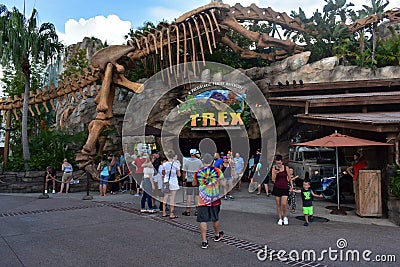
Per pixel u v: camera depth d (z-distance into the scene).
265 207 9.36
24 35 14.38
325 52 18.27
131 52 15.66
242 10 18.23
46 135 16.47
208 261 4.91
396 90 13.04
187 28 15.04
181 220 7.70
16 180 13.64
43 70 24.66
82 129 19.05
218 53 17.97
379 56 15.22
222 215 8.24
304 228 6.89
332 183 10.51
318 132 15.68
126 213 8.56
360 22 17.48
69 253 5.34
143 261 4.95
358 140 8.26
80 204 10.04
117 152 17.12
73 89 16.22
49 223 7.49
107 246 5.70
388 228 6.92
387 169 7.88
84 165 13.35
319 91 13.74
